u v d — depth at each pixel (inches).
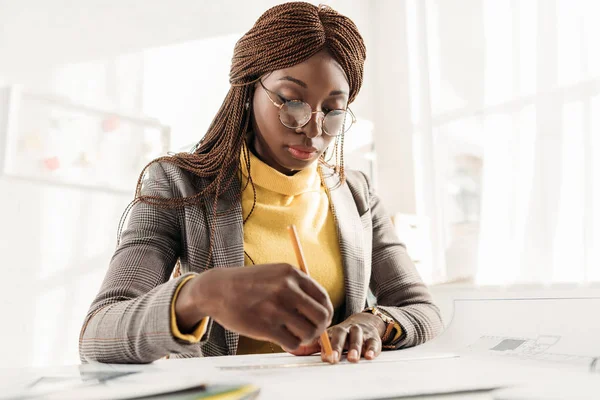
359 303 36.1
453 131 112.2
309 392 13.9
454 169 111.3
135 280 28.1
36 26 77.7
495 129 104.7
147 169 36.3
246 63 33.8
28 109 75.5
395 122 123.5
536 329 24.1
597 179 91.7
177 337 19.9
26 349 72.9
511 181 102.1
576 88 95.6
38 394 13.6
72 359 76.5
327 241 37.1
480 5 109.7
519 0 103.7
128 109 85.5
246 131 36.3
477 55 109.7
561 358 20.3
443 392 13.6
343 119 34.2
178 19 93.5
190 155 36.3
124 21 86.7
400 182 120.6
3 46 74.5
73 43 81.0
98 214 81.0
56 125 77.8
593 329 22.5
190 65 94.2
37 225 75.2
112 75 84.5
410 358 23.2
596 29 94.3
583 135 93.8
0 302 71.4
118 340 21.5
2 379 16.7
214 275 18.7
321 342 22.7
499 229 102.3
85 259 79.2
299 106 31.9
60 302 76.3
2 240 72.2
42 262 75.2
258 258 34.3
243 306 17.4
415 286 37.7
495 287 100.0
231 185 35.5
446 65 114.4
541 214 96.6
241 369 19.5
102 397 12.7
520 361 20.6
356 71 34.9
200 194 33.9
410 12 124.0
